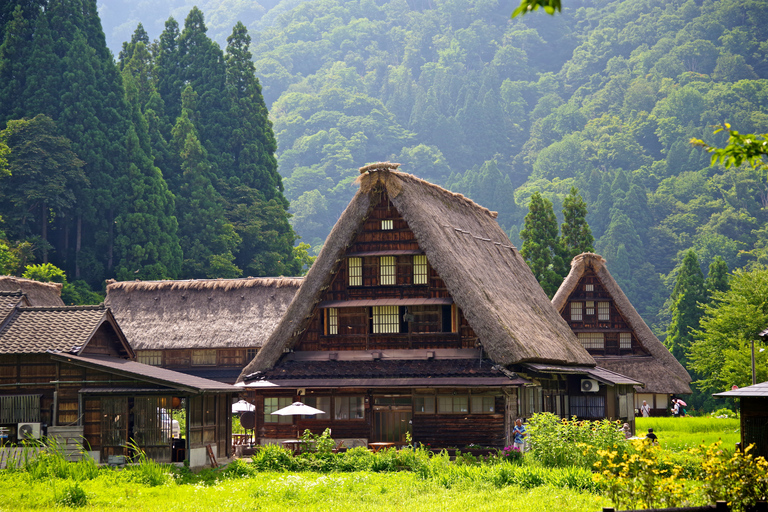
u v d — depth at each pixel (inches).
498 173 7170.3
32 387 1034.7
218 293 2076.8
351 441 1219.2
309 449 1097.4
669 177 6628.9
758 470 565.0
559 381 1461.6
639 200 6171.3
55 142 2812.5
